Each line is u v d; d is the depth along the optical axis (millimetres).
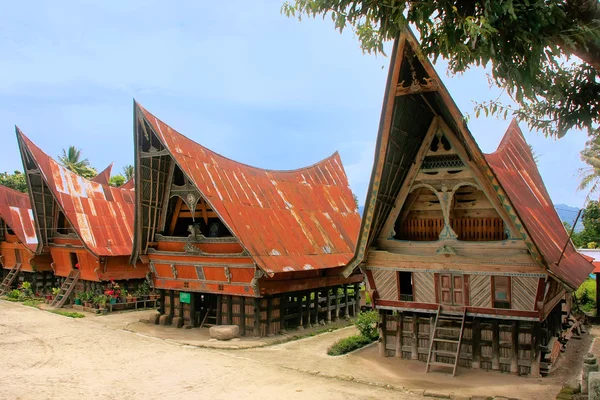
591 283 34969
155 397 12109
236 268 19328
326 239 23438
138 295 27828
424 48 8664
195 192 20469
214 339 19031
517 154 20000
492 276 13922
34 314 25266
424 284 15016
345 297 24938
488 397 11828
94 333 20297
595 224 46406
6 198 33938
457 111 12195
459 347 13922
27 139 27797
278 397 12062
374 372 14328
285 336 19812
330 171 29562
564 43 7629
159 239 22156
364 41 8992
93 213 28328
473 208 14609
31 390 12539
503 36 7586
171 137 20062
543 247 13297
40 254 30578
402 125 13711
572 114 10008
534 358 13570
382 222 15477
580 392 11703
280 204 23016
